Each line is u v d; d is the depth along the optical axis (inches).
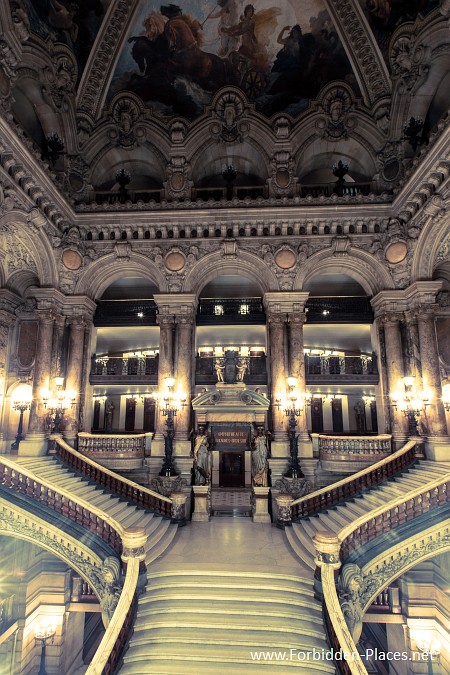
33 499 379.9
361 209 568.4
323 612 297.6
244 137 622.2
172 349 580.7
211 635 284.5
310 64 603.2
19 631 423.2
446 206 466.3
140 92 626.5
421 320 530.3
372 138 606.5
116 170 667.4
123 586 313.1
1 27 388.8
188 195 602.2
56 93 548.1
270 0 555.5
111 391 740.7
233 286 708.0
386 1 525.0
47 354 544.7
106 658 247.8
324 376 603.2
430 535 352.8
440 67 510.9
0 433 564.1
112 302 648.4
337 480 524.4
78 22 544.7
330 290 700.7
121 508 448.8
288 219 579.5
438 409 507.5
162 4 556.4
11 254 545.0
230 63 608.7
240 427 528.1
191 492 526.0
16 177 438.9
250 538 430.0
